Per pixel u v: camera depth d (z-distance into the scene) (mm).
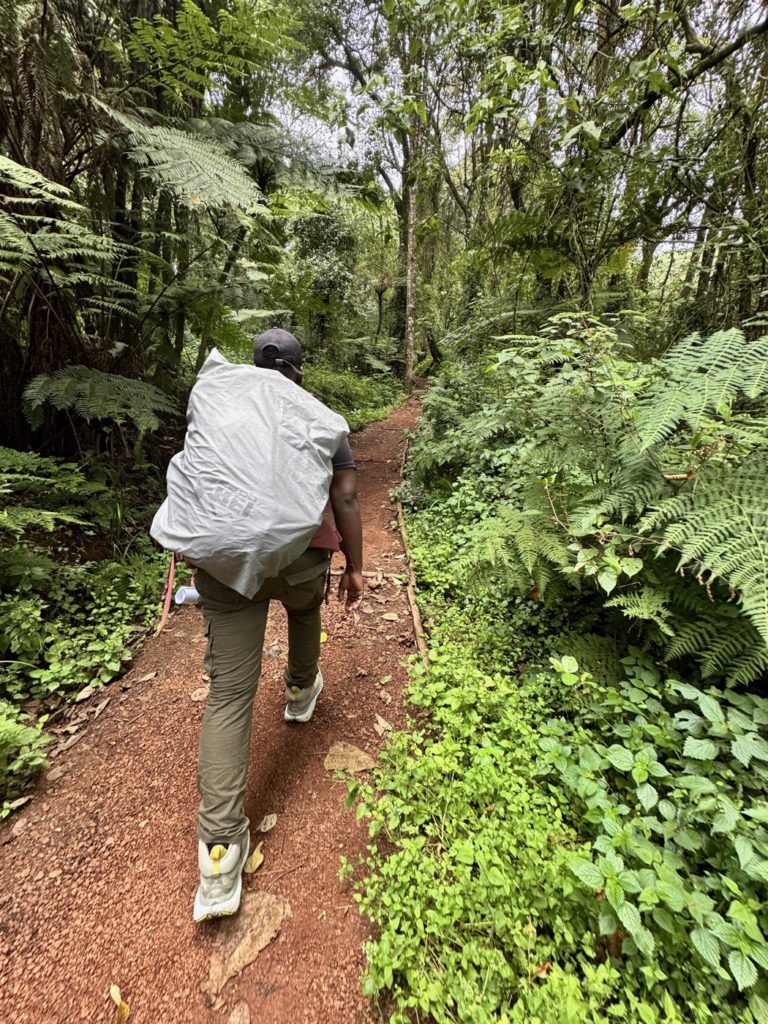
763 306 3729
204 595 1577
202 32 3781
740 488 1899
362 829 1792
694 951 1250
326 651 2816
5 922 1486
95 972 1375
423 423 6270
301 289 6867
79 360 4109
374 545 4344
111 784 1967
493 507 3797
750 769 1623
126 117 3785
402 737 1941
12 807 1850
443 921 1309
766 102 3670
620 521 2309
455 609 3014
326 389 10367
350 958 1416
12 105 3432
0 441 3838
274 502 1399
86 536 3637
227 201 3631
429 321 13414
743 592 1627
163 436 5395
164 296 4453
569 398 2496
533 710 2039
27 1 3480
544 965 1265
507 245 5207
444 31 4371
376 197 7605
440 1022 1166
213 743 1539
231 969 1389
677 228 4250
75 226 3295
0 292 3738
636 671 2027
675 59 3283
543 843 1444
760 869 1201
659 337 4418
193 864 1674
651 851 1360
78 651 2654
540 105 4605
